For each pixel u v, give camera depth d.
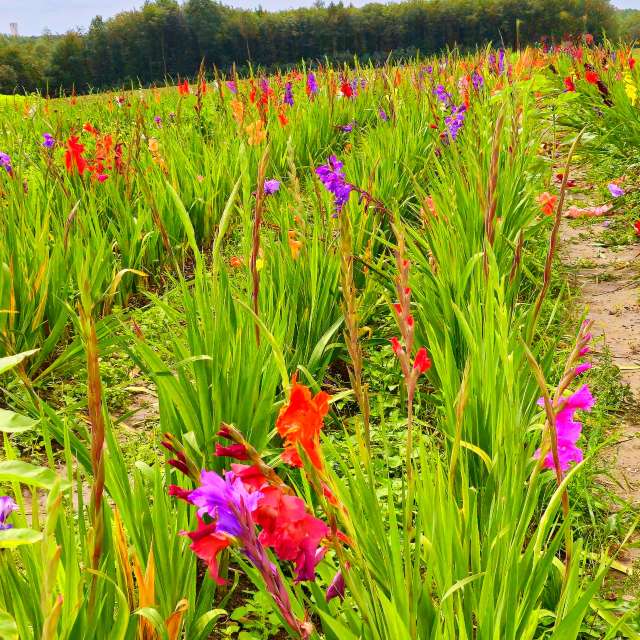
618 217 6.88
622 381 4.04
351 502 2.02
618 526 2.84
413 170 7.37
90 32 47.75
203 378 2.89
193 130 9.05
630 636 2.06
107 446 2.22
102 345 4.38
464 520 2.01
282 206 4.94
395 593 1.80
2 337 4.02
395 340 1.51
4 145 9.10
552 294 5.16
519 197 5.61
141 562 2.15
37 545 1.88
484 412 2.78
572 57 14.30
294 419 1.33
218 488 1.25
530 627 1.81
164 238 4.09
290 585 2.36
